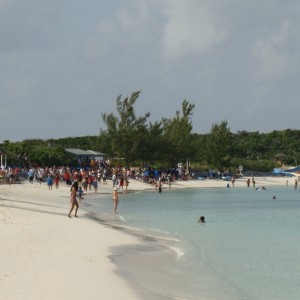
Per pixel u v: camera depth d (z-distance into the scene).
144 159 130.62
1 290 17.91
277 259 28.56
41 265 22.48
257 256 29.39
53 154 118.06
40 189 76.88
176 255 28.94
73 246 28.42
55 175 84.31
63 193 74.06
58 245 28.22
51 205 55.47
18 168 94.19
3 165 102.69
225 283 22.86
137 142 126.62
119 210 57.75
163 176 120.88
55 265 22.80
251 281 23.30
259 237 37.41
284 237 37.47
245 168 171.75
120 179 101.81
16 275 20.25
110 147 129.50
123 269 23.89
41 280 19.78
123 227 40.84
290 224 46.62
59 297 17.56
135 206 64.31
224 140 152.62
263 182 144.88
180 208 62.66
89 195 81.38
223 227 43.50
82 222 40.53
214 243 34.09
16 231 31.58
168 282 22.30
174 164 139.12
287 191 112.06
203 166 155.50
